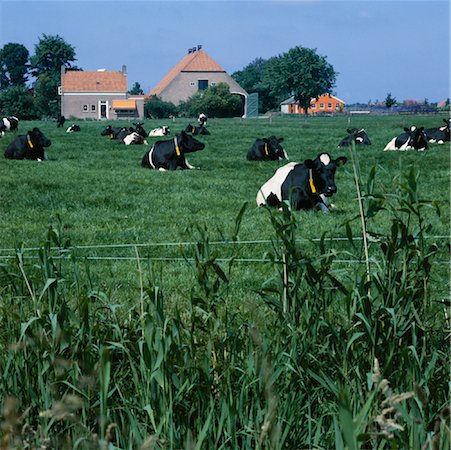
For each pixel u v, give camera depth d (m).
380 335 5.48
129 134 45.06
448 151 35.47
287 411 5.12
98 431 5.19
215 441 4.93
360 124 73.06
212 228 14.74
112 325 5.71
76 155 35.38
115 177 24.81
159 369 4.89
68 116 130.88
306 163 17.19
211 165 30.09
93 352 5.52
